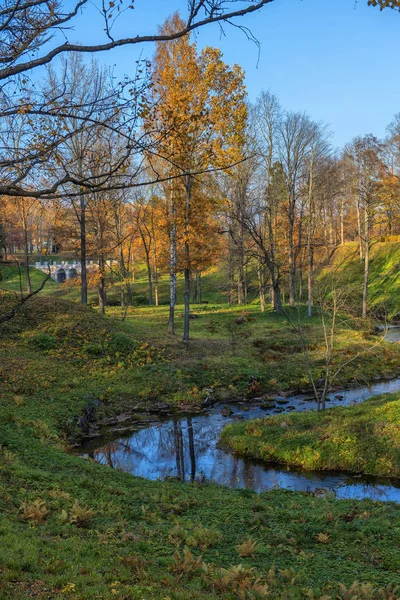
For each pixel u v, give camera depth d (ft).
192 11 16.33
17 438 48.75
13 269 184.85
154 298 206.18
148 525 31.37
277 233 164.04
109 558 23.65
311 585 23.59
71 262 245.86
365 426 56.34
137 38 16.67
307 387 84.38
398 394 69.26
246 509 36.88
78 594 18.21
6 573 19.13
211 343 102.83
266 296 191.62
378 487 46.19
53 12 17.08
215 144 64.95
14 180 17.22
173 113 18.65
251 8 16.08
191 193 90.99
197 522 32.89
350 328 120.78
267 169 148.25
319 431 56.90
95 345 89.97
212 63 70.59
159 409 73.31
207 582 22.26
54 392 70.85
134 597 18.89
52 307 102.27
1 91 17.44
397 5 15.06
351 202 224.12
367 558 27.78
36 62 16.12
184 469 51.75
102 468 45.47
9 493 32.14
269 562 26.68
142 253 197.98
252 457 55.57
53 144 16.92
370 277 194.90
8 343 87.20
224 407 73.56
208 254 96.12
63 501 32.71
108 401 73.10
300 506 38.01
